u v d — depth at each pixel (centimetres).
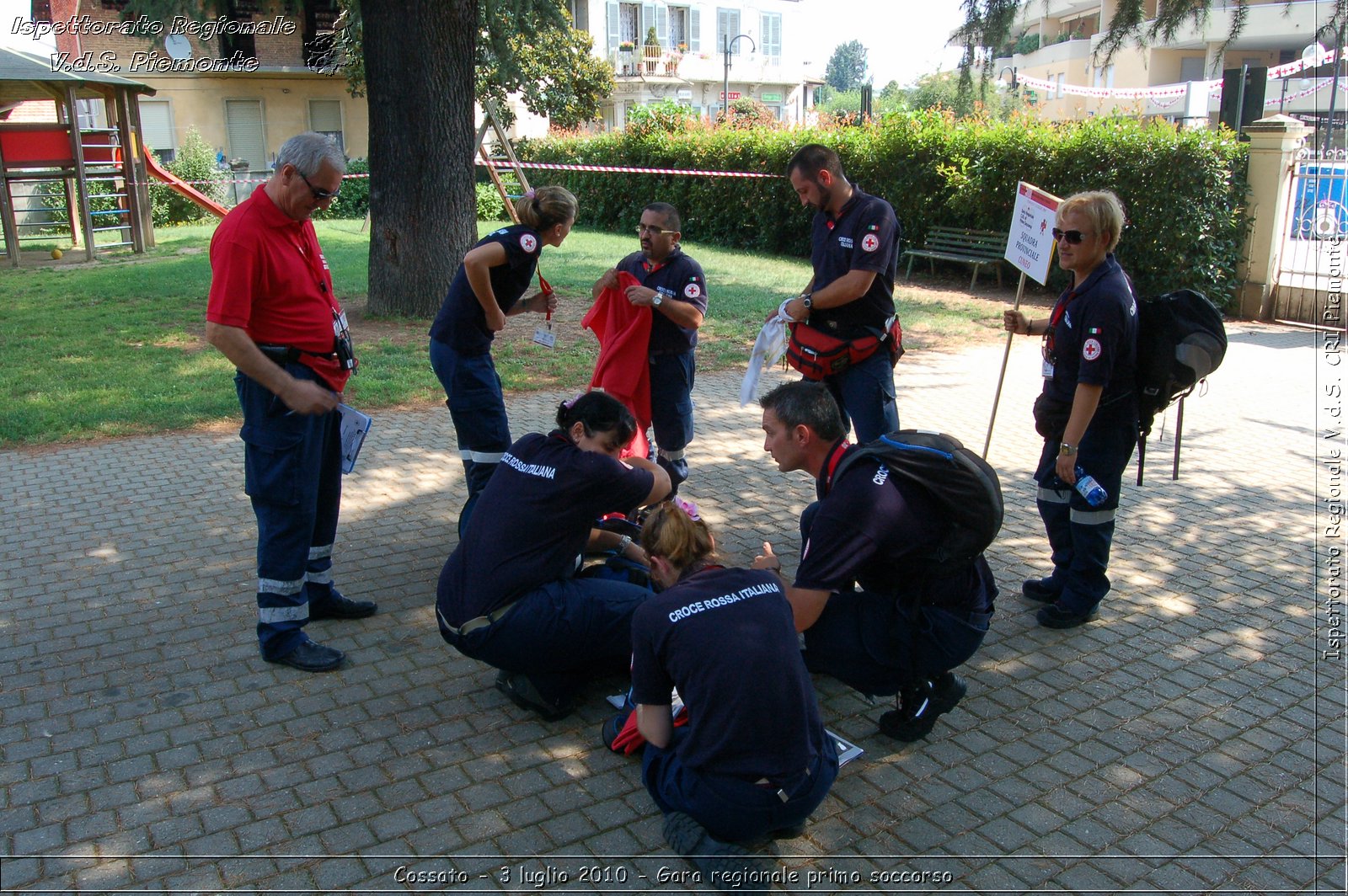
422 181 1120
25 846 302
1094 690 403
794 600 336
